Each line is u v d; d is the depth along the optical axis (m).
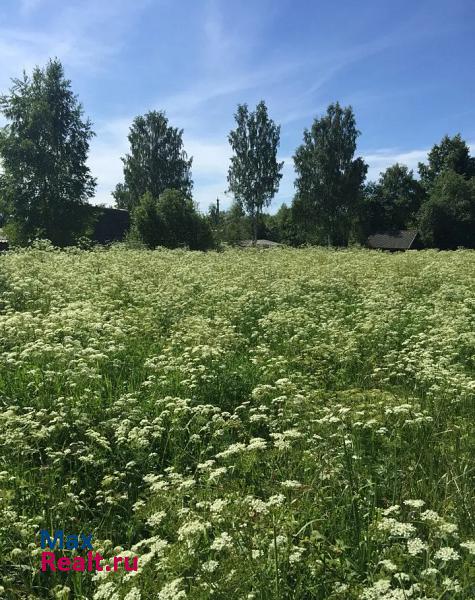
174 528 4.03
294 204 66.31
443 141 95.25
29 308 11.52
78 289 12.97
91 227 45.19
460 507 4.00
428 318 10.38
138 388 7.17
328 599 3.03
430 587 2.95
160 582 3.27
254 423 6.10
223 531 3.70
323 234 64.75
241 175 63.88
